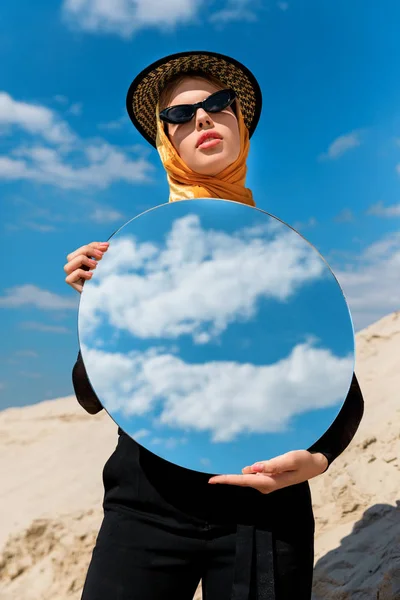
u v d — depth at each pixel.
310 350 2.04
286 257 2.10
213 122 2.31
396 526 3.24
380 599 2.63
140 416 1.95
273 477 1.88
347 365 2.05
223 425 1.97
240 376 2.00
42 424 10.38
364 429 4.48
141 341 2.00
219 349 2.01
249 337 2.03
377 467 3.83
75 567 4.08
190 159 2.32
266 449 1.96
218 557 1.94
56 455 8.47
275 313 2.05
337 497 3.75
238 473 1.94
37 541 4.42
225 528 1.94
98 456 7.88
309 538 2.04
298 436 1.98
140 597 1.93
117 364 1.98
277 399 1.99
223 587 1.92
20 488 7.38
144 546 1.95
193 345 2.01
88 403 2.23
